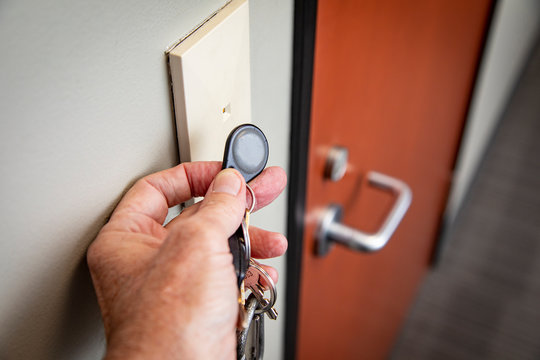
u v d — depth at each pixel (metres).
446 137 1.27
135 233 0.32
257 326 0.39
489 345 1.73
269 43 0.44
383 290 1.26
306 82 0.51
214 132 0.38
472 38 1.12
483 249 2.04
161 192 0.34
